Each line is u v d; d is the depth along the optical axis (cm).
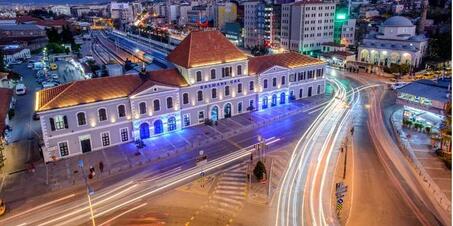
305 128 6538
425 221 3788
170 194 4422
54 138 5347
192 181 4722
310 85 8544
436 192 4322
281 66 7644
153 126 6156
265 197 4291
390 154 5381
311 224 3728
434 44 11788
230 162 5225
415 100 6241
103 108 5647
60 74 11150
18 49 14312
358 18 17300
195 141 5991
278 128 6550
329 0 16075
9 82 9488
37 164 5294
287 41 14400
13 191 4544
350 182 4578
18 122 7069
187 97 6469
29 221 3934
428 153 5362
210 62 6575
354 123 6750
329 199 4206
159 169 5069
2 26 19275
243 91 7238
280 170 4944
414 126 6341
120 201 4294
